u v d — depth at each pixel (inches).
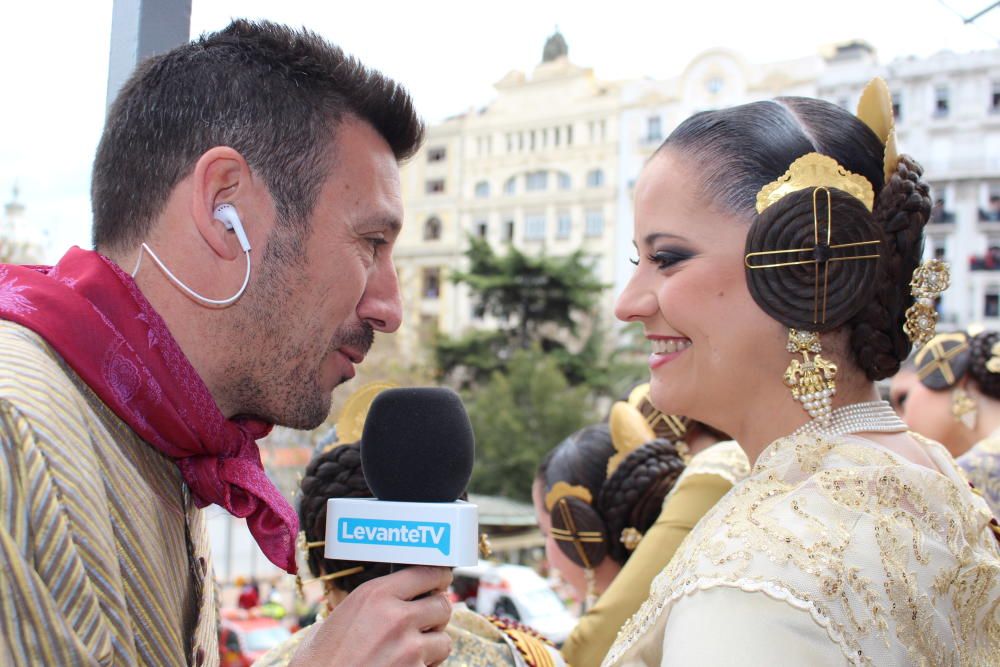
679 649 40.7
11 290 42.4
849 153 50.6
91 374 42.2
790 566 41.0
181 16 62.9
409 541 46.0
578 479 93.0
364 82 51.0
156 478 46.9
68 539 36.1
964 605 46.5
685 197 50.4
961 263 1182.9
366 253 51.6
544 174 1624.0
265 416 51.2
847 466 46.1
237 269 47.4
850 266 47.3
